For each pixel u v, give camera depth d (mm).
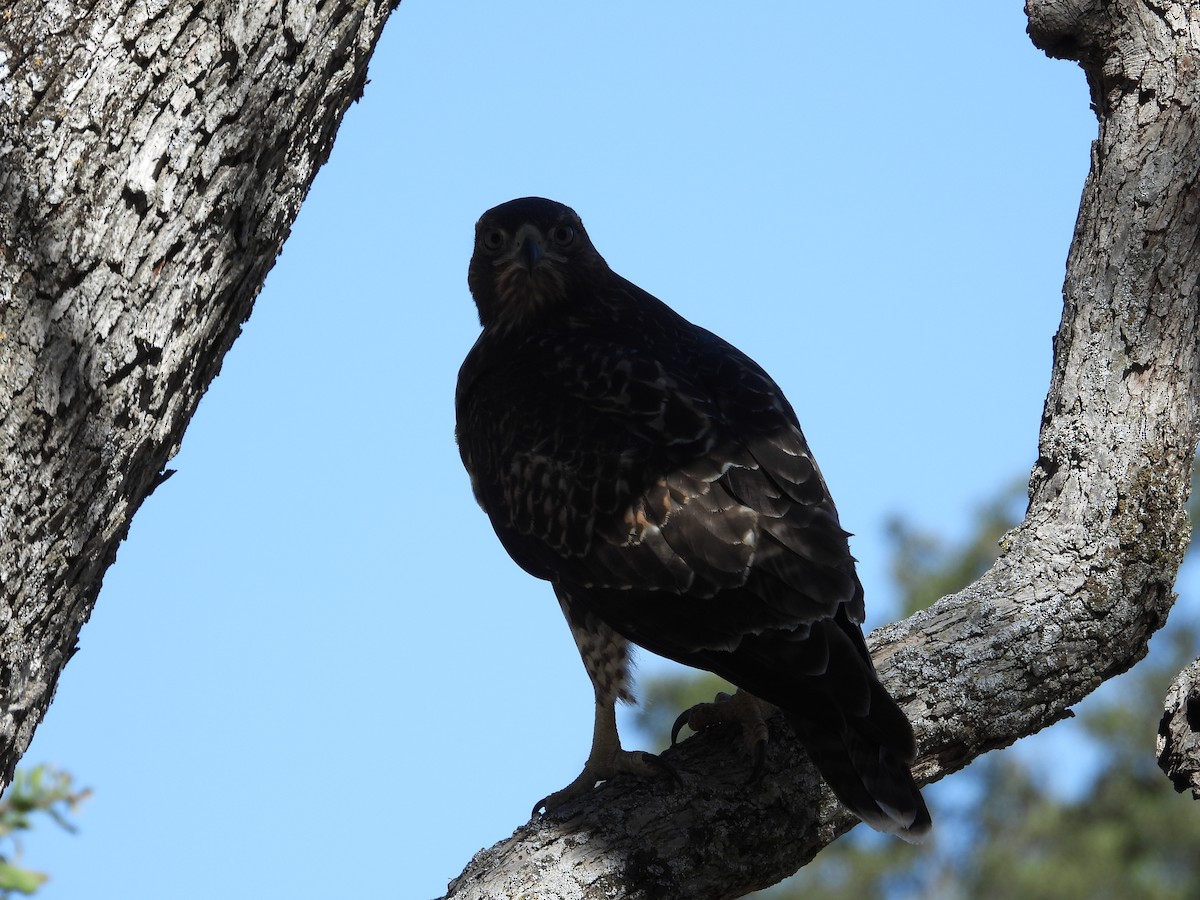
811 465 9016
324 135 5691
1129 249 9102
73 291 4941
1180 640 23750
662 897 7348
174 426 5430
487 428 10250
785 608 8211
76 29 4961
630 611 8969
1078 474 8828
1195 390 8938
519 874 7246
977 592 8586
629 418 9383
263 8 5188
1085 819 24062
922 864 24234
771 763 7844
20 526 4930
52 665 5227
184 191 5109
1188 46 9328
